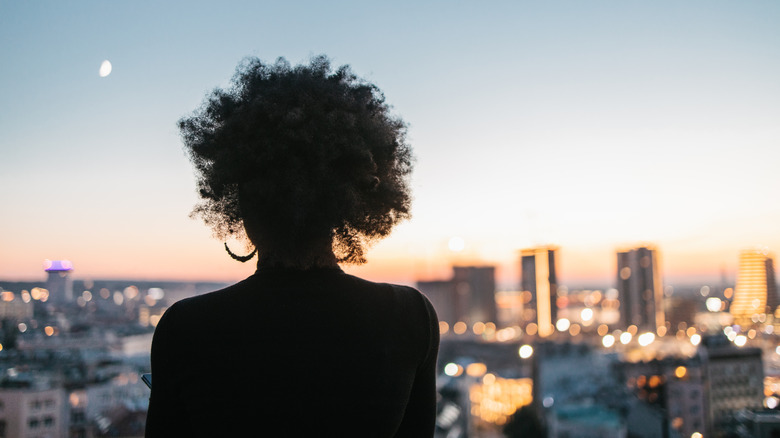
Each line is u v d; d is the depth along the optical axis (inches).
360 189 64.4
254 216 61.0
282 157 61.1
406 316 58.9
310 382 52.8
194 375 52.8
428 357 60.8
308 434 52.4
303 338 53.7
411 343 58.5
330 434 52.8
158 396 54.6
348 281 58.6
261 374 52.3
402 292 60.8
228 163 62.4
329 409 52.9
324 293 56.3
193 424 52.6
